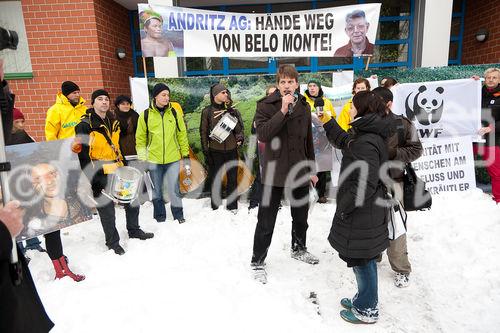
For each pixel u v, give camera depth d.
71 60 5.69
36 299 1.57
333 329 2.55
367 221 2.35
